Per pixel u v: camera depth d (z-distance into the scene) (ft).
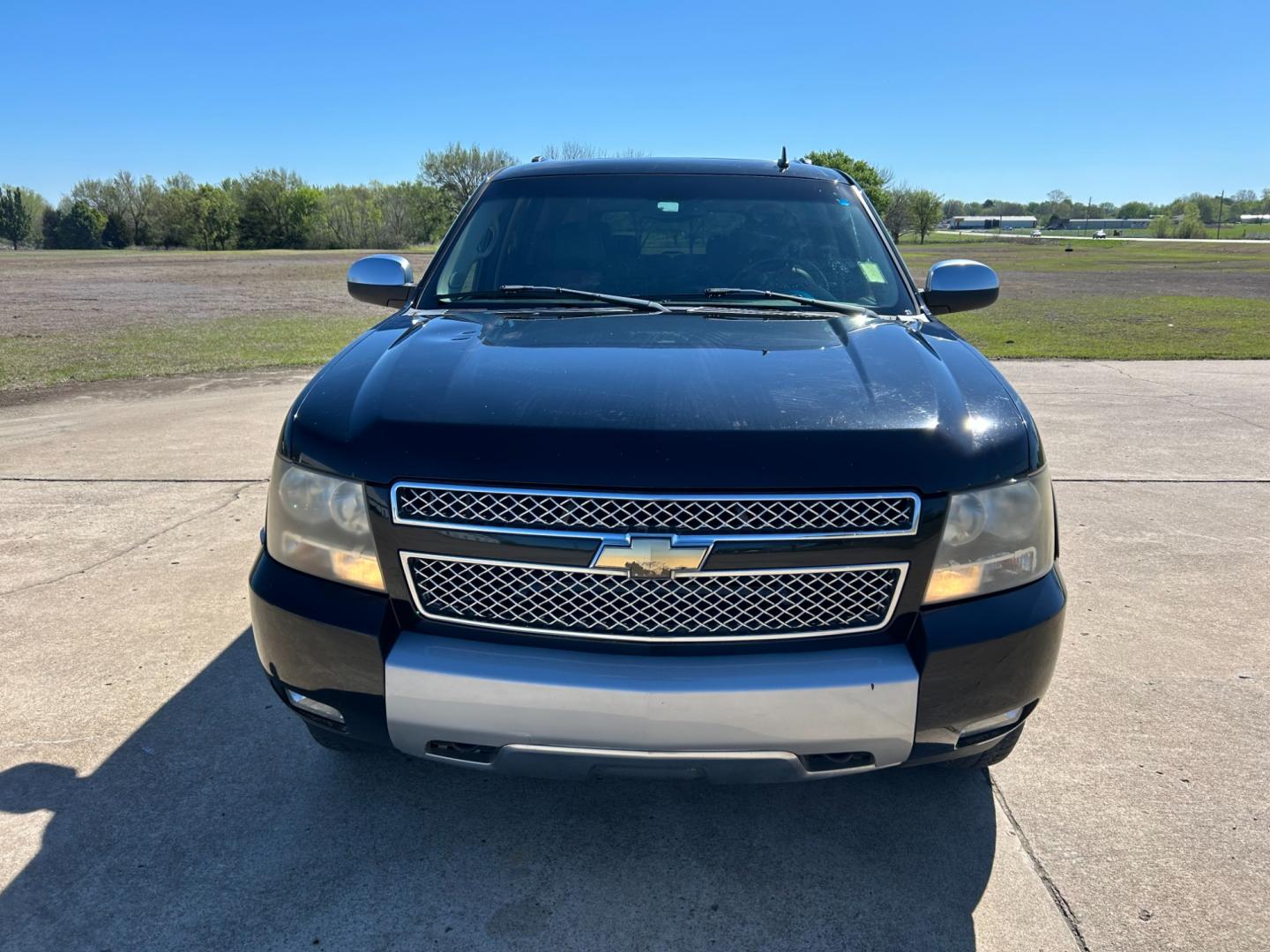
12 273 108.99
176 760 9.17
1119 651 11.90
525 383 7.32
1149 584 14.17
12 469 20.20
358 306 67.36
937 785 8.97
